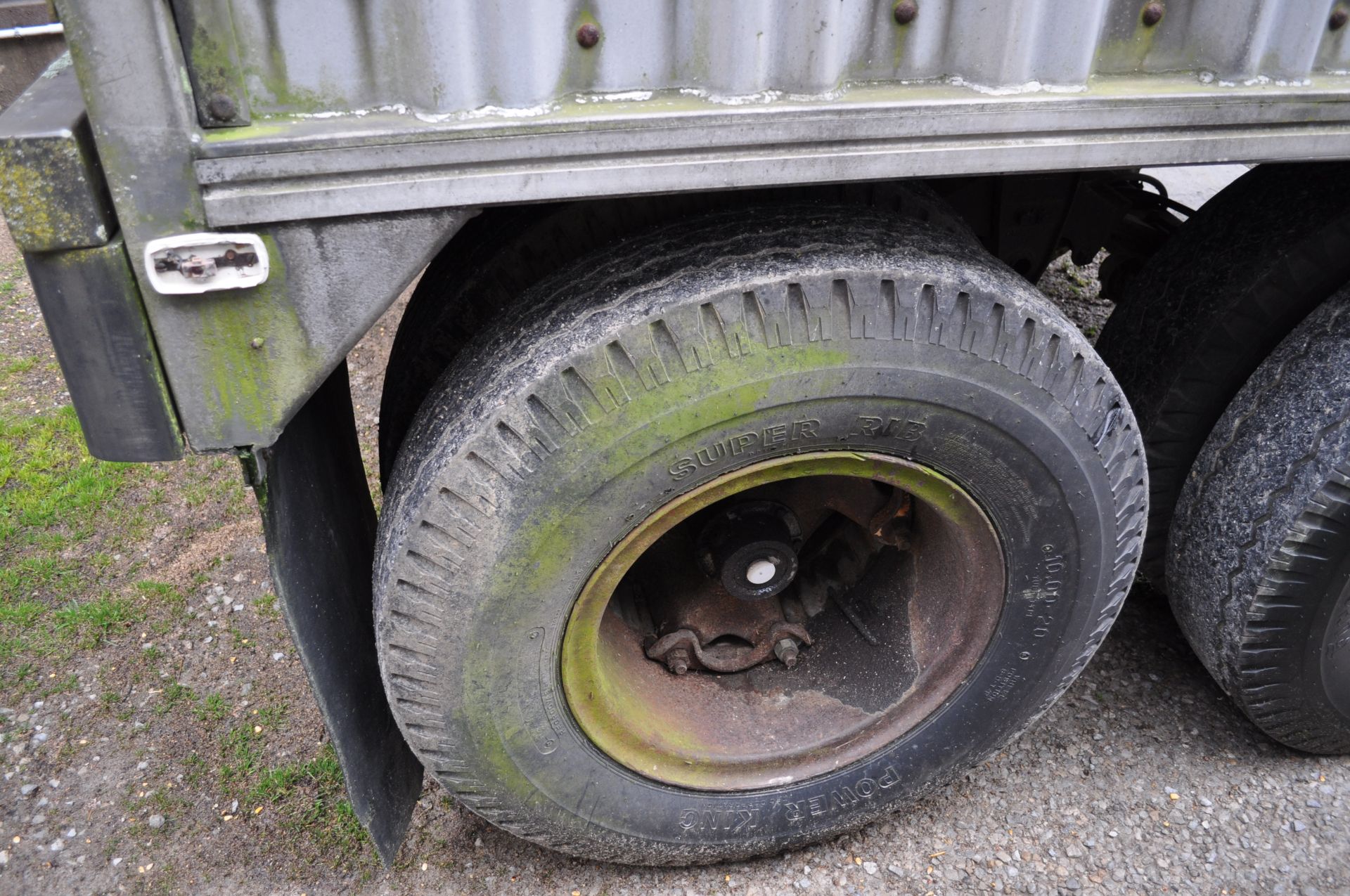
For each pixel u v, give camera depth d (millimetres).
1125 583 2033
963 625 2051
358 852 2328
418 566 1575
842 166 1346
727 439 1600
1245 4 1415
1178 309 2318
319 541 1822
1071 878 2268
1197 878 2264
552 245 2100
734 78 1288
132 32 1078
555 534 1594
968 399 1646
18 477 3586
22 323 4621
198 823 2400
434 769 1821
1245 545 2150
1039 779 2494
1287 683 2287
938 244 1692
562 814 1984
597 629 1803
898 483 1788
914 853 2326
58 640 2908
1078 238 3107
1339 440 1979
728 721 2164
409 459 1716
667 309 1473
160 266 1209
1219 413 2326
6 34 3693
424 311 2285
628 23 1251
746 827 2143
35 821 2404
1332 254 2068
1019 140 1392
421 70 1200
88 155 1151
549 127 1233
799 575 2451
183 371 1316
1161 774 2512
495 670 1710
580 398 1493
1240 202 2264
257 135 1167
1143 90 1417
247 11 1135
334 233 1256
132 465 3625
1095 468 1801
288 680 2785
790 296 1497
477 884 2262
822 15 1258
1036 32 1345
